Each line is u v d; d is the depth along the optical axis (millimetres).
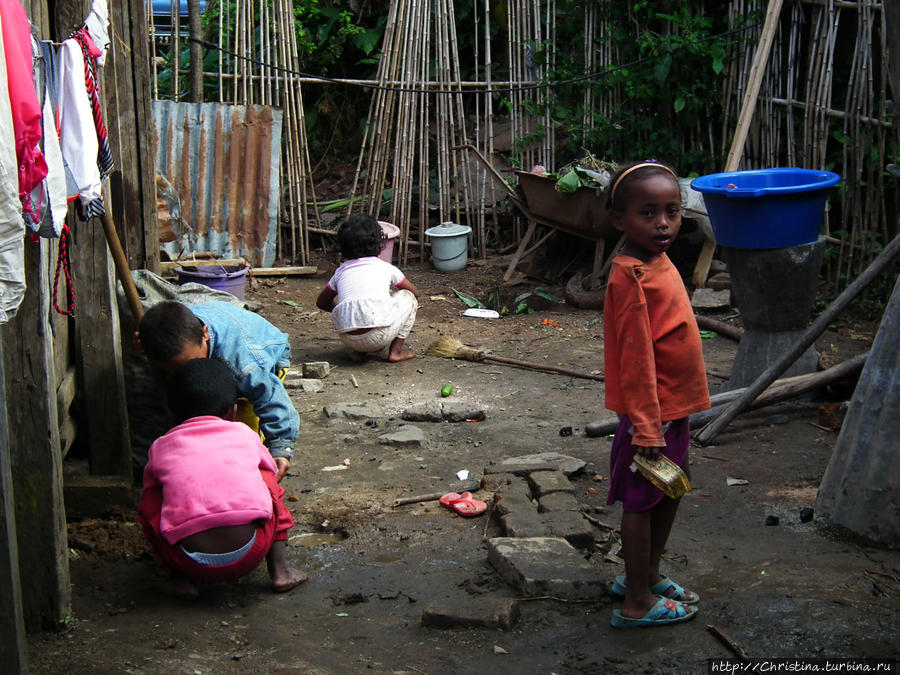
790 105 7695
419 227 9406
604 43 8984
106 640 3018
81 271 3893
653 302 2857
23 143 2545
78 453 4273
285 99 9109
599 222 7797
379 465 4672
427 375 6238
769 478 4320
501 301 8250
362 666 2869
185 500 3154
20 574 3012
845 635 2885
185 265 7766
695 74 8344
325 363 6266
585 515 3908
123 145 5121
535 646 2955
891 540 3518
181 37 9297
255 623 3168
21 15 2635
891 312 3625
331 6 11203
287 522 3432
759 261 4941
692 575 3377
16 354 2922
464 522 3965
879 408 3594
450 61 9703
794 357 4723
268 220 9047
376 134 9398
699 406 2920
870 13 6949
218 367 3379
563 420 5289
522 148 9406
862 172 7371
